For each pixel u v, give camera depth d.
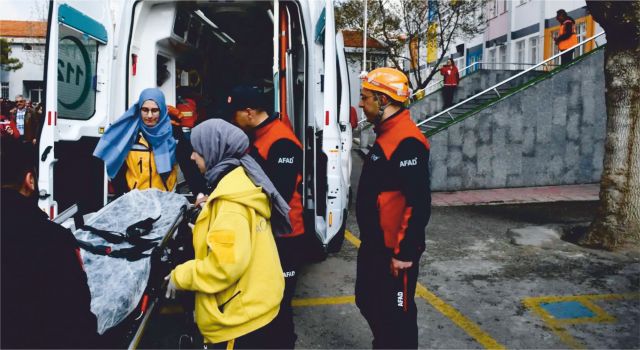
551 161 10.95
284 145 3.39
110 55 4.78
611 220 6.21
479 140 10.61
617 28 5.84
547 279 5.28
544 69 17.89
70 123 4.34
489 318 4.39
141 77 5.00
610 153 6.21
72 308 1.85
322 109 5.05
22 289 1.78
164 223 3.46
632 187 6.09
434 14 20.88
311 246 4.88
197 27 5.80
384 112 3.10
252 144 3.46
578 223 7.63
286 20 4.74
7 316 1.77
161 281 3.10
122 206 3.74
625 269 5.52
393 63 23.39
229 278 2.31
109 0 4.86
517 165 10.82
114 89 4.80
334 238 4.93
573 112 10.93
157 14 5.02
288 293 3.26
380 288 3.12
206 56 6.50
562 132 10.92
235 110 3.44
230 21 5.77
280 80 4.57
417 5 20.56
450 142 10.52
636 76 5.95
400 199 3.04
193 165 4.57
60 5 4.08
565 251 6.18
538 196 9.85
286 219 2.75
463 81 17.44
